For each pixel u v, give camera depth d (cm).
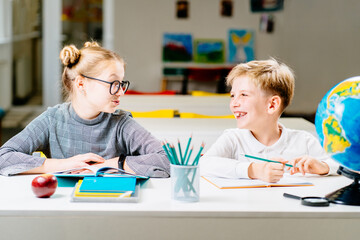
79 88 165
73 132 174
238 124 167
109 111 167
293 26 753
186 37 743
